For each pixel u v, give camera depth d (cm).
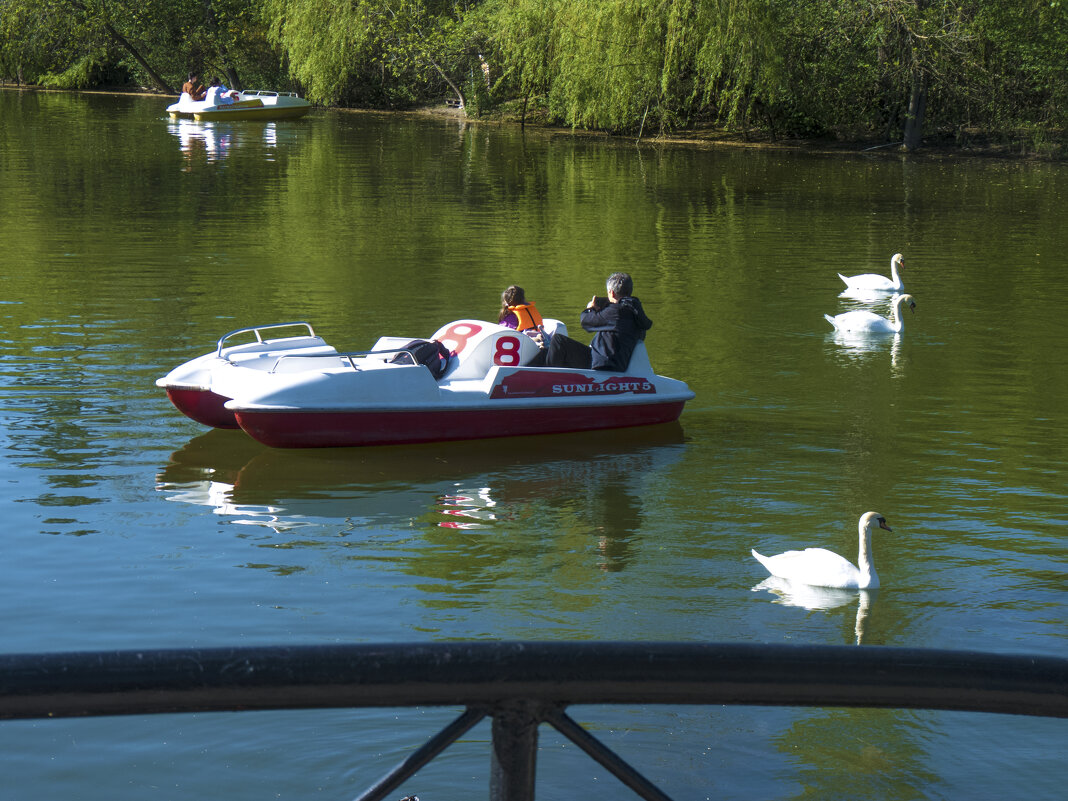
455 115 5138
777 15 4072
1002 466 971
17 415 1039
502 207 2552
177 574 711
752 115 4481
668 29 4050
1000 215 2636
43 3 5625
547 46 4381
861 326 1465
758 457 991
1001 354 1378
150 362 1230
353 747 495
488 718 113
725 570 743
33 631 626
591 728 525
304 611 662
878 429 1075
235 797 457
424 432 1003
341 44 5003
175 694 104
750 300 1669
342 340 1335
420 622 651
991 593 708
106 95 5772
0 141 3594
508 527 816
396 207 2498
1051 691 111
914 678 111
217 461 945
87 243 1945
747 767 494
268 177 2936
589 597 693
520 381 1024
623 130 4528
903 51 4109
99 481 884
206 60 5778
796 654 110
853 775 487
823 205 2739
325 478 914
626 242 2139
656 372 1275
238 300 1542
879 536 809
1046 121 4141
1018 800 469
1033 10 4038
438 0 5294
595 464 967
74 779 470
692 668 109
